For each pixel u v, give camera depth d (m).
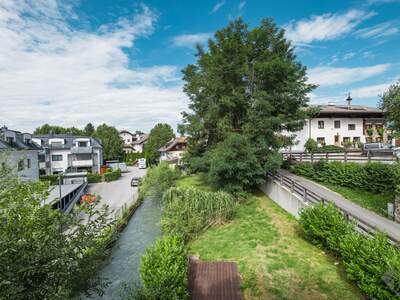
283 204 15.06
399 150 17.78
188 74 21.61
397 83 9.96
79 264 3.36
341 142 33.78
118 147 70.31
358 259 6.34
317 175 17.03
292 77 17.73
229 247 10.69
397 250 6.15
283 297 6.94
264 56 18.34
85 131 98.06
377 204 11.41
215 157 17.52
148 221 17.81
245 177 17.47
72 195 22.61
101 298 8.72
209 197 14.24
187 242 11.90
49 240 3.23
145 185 26.28
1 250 2.77
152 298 5.69
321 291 6.98
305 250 9.54
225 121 18.55
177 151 55.22
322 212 9.17
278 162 16.94
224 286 7.74
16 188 3.48
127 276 10.22
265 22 19.16
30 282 3.04
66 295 2.97
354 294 6.67
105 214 4.02
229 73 19.03
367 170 13.29
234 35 19.41
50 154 44.94
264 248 10.11
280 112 18.61
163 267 6.62
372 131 34.41
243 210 15.68
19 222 3.14
